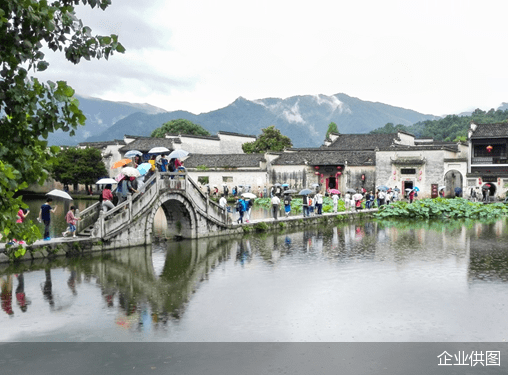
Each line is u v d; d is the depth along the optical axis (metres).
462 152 56.59
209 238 26.00
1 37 5.61
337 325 11.51
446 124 134.25
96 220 22.53
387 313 12.36
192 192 25.25
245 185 60.53
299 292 14.39
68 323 11.62
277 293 14.28
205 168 61.53
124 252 20.97
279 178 60.88
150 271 17.27
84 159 60.16
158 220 35.59
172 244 23.69
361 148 67.31
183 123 90.88
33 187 64.81
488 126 53.03
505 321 11.70
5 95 5.65
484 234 27.58
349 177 57.62
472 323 11.58
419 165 53.69
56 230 26.97
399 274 16.73
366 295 14.04
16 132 6.01
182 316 12.16
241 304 13.18
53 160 6.66
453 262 18.88
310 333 10.99
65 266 17.84
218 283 15.52
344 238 26.23
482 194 49.84
